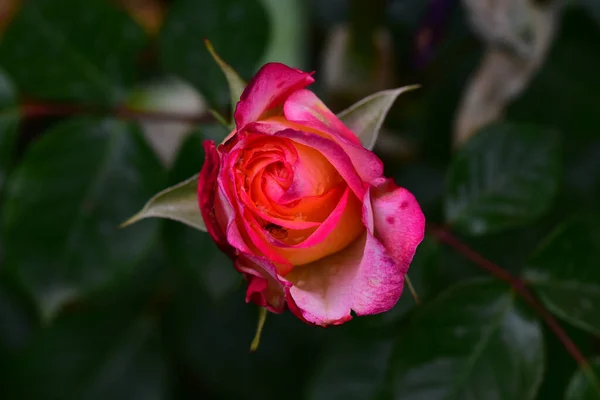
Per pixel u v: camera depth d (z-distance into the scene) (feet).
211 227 1.46
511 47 1.92
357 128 1.51
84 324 1.97
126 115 1.80
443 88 2.21
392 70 2.03
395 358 1.67
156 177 1.76
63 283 1.72
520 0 1.89
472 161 1.77
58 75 1.79
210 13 1.79
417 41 2.07
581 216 1.72
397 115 2.19
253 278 1.45
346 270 1.48
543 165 1.76
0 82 1.76
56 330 1.96
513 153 1.77
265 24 1.80
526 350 1.66
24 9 1.77
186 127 2.46
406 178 2.13
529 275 1.71
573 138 2.17
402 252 1.45
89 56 1.80
